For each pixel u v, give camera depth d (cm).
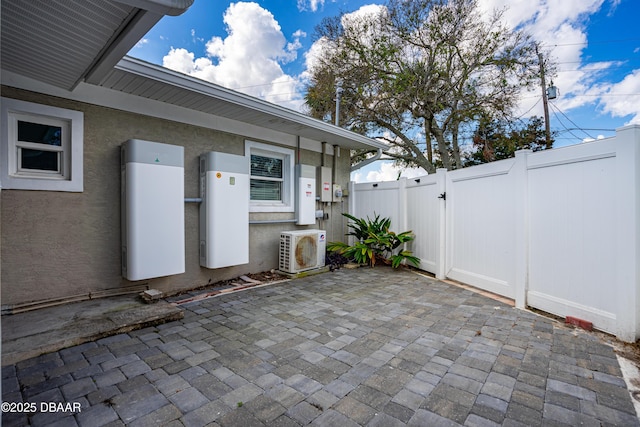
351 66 1177
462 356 260
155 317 321
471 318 349
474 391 210
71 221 358
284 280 530
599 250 305
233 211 476
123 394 203
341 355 261
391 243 666
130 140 370
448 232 537
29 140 335
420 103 1142
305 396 203
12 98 319
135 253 372
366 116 1231
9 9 221
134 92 395
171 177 401
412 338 296
